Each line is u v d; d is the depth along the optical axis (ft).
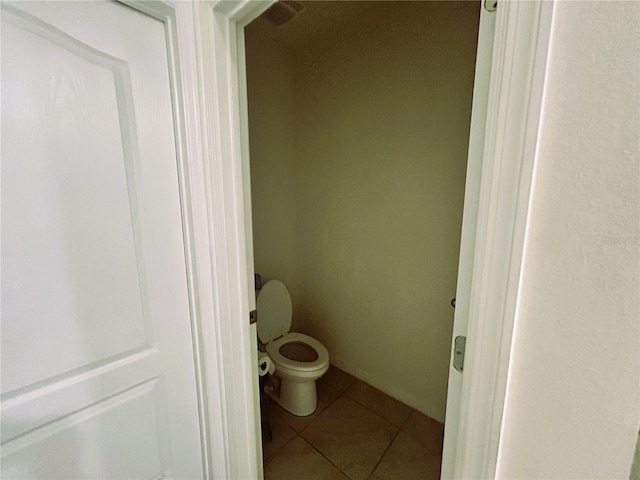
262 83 6.41
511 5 1.37
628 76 1.17
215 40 2.72
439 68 4.79
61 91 2.18
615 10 1.16
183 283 3.06
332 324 7.23
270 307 6.29
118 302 2.64
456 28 4.56
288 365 5.48
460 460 1.94
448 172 4.90
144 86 2.58
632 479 1.41
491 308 1.64
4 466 2.19
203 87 2.75
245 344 3.41
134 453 2.91
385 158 5.68
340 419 5.63
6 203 2.02
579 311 1.40
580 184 1.32
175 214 2.92
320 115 6.61
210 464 3.48
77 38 2.21
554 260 1.43
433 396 5.61
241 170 3.15
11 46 1.96
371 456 4.83
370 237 6.15
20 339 2.15
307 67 6.67
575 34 1.25
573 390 1.47
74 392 2.46
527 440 1.66
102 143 2.41
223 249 3.07
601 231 1.30
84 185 2.35
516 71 1.40
